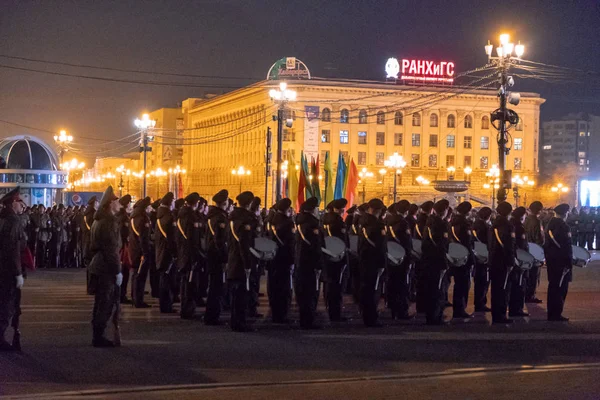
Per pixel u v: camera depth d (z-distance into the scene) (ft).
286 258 53.16
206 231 52.70
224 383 34.65
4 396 31.71
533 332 50.98
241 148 403.34
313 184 100.83
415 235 64.59
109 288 43.01
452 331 51.13
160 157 511.40
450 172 385.91
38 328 50.08
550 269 56.75
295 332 49.78
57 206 113.19
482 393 33.27
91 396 31.99
